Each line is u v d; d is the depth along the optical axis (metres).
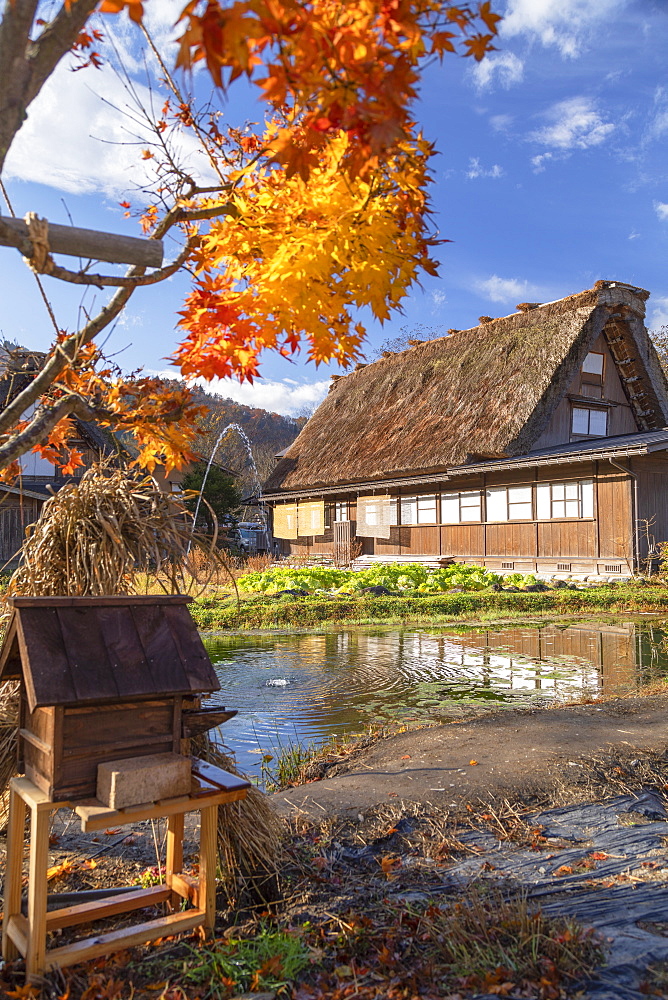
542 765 4.47
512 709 6.80
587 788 4.13
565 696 7.45
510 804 3.93
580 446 19.94
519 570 21.19
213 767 2.93
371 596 16.50
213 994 2.38
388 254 2.59
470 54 2.10
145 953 2.68
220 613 13.95
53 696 2.28
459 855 3.37
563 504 20.00
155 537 3.08
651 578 17.41
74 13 1.81
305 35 1.71
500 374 23.73
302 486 30.42
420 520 25.27
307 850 3.39
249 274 2.78
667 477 18.84
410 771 4.44
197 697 2.74
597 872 3.15
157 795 2.41
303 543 32.91
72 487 3.14
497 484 22.14
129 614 2.60
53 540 3.06
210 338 2.88
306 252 2.50
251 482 54.34
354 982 2.37
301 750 5.62
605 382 24.16
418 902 2.91
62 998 2.34
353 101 1.86
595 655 10.04
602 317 22.52
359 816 3.76
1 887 3.12
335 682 8.41
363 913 2.85
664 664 9.20
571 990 2.29
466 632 12.54
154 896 2.92
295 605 14.57
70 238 2.11
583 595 15.88
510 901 2.88
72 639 2.43
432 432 24.33
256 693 7.85
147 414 3.03
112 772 2.33
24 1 1.68
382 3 1.81
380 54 1.83
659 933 2.63
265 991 2.36
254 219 2.63
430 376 28.05
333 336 3.05
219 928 2.82
